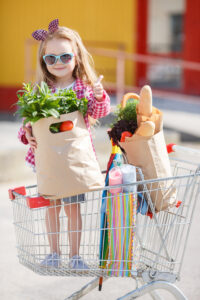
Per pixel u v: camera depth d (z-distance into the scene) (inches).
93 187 115.9
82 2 522.6
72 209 131.9
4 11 522.3
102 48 529.0
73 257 122.7
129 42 530.3
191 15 527.5
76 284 171.8
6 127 406.3
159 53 534.9
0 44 526.0
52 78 141.9
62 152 114.1
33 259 120.1
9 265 186.4
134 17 525.7
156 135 121.8
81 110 117.3
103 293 163.2
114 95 516.1
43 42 137.2
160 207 122.2
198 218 217.5
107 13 525.7
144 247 128.3
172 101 493.7
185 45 532.1
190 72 530.0
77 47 138.6
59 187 114.7
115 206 117.7
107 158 336.8
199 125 407.8
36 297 161.8
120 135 125.0
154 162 121.2
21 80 524.4
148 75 535.2
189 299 156.9
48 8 521.0
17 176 309.4
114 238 118.4
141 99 121.4
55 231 131.2
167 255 121.7
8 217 237.3
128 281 171.8
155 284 120.6
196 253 191.6
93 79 143.0
